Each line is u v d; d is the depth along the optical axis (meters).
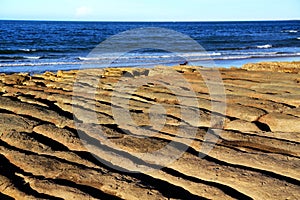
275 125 6.18
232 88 8.86
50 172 4.70
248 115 6.63
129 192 4.16
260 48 43.19
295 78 9.95
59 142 5.70
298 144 5.29
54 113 7.09
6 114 7.03
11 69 23.58
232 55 33.56
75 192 4.22
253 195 3.97
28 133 6.10
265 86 8.90
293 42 51.78
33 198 4.17
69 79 10.77
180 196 4.08
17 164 4.97
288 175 4.36
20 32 69.50
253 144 5.39
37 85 10.33
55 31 76.69
